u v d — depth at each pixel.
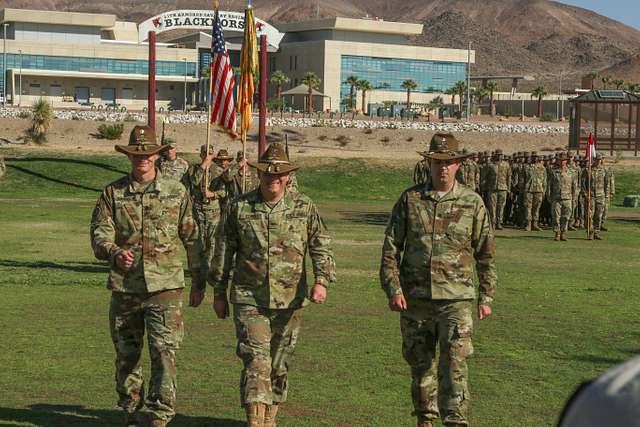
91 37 165.25
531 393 10.20
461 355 7.88
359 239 29.31
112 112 101.25
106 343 12.50
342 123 99.56
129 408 8.33
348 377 10.77
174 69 161.88
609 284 19.73
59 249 24.61
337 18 173.88
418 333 8.19
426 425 8.28
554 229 31.05
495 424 8.93
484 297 8.16
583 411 2.53
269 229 8.06
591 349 12.72
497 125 107.62
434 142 8.20
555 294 18.09
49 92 155.38
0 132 78.06
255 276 8.06
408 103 150.62
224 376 10.72
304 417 9.02
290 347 8.28
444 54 178.75
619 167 59.53
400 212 8.20
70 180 53.47
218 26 19.28
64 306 15.57
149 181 8.29
